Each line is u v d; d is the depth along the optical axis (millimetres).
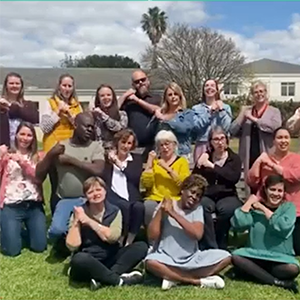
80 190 5320
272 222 4492
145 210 5148
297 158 5250
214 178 5340
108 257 4543
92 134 5375
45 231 5516
